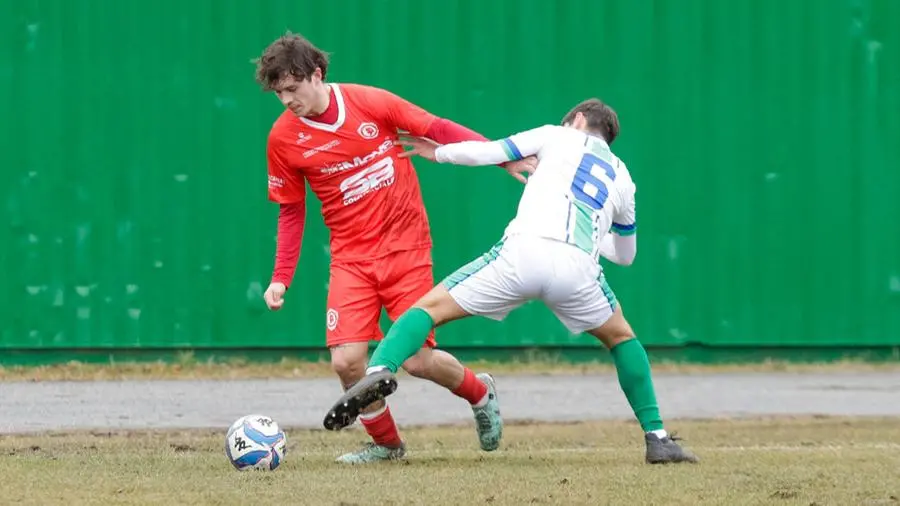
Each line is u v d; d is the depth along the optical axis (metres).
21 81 40.94
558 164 21.38
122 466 21.91
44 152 41.12
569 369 42.53
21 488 19.12
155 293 41.69
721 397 36.78
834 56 42.59
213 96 41.41
